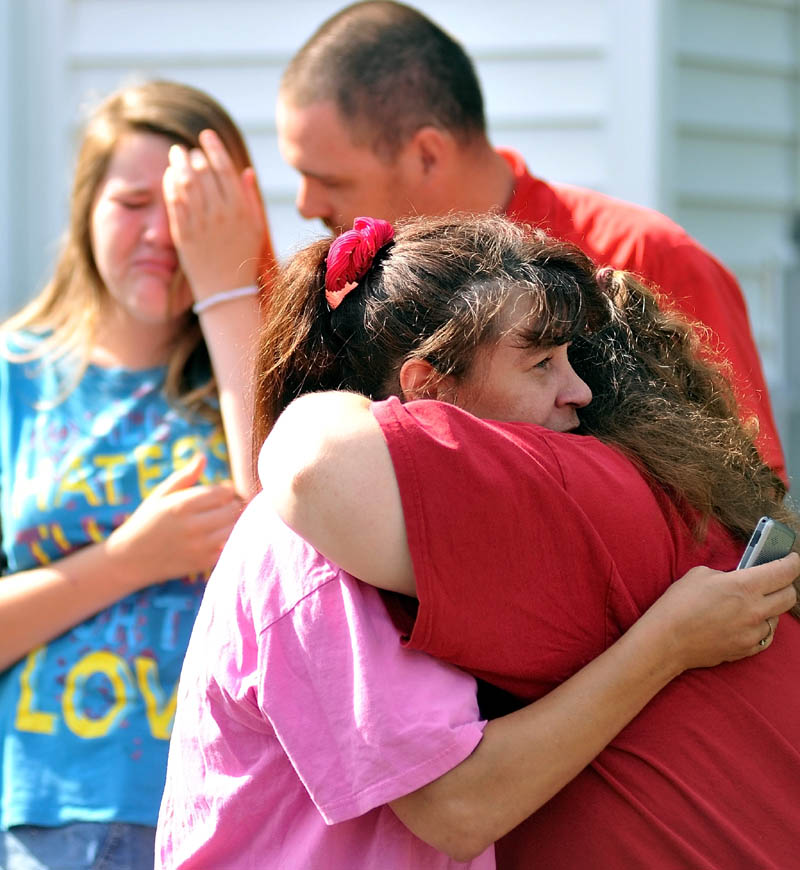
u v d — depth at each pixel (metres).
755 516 6.01
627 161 14.27
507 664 5.20
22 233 14.44
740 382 8.88
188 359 9.10
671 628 5.24
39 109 14.42
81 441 8.70
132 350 9.05
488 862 5.45
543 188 9.74
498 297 5.49
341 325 5.90
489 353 5.54
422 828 5.05
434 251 5.72
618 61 14.20
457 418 5.20
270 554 5.45
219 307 8.59
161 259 8.85
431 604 4.99
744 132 15.69
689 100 15.34
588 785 5.38
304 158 9.26
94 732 8.03
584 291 5.82
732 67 15.56
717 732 5.36
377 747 4.97
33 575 8.33
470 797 4.98
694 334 6.75
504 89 14.27
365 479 5.02
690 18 15.23
